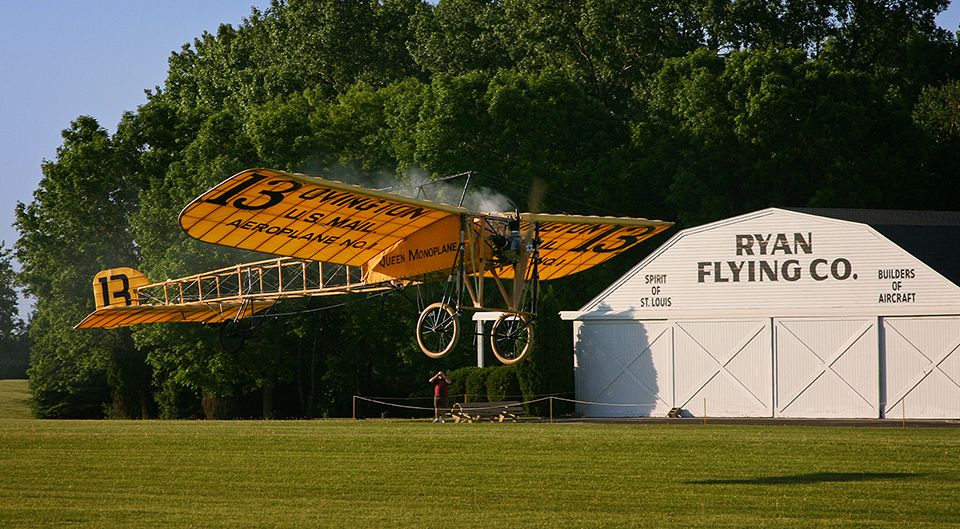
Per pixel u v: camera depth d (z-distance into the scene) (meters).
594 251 34.31
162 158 68.75
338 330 65.88
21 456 28.94
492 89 65.12
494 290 57.16
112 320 43.66
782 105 67.19
